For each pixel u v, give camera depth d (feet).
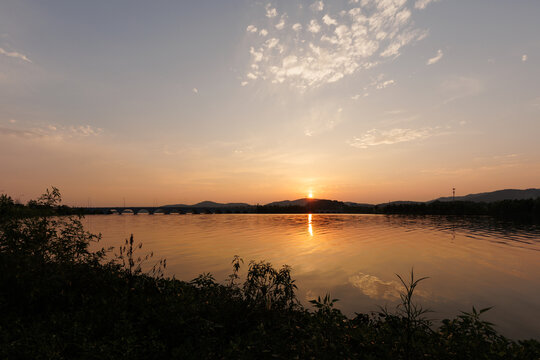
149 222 286.87
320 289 45.85
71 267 20.25
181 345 12.42
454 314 35.42
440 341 14.23
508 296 43.24
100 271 21.13
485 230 168.66
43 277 17.53
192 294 18.08
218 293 21.44
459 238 127.13
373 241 116.98
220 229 188.03
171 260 70.54
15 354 10.90
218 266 63.16
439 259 75.77
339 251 90.17
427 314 35.09
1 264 17.51
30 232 20.70
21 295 16.12
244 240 122.11
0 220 20.24
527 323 33.32
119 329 13.08
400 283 50.16
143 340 12.69
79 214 23.88
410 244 107.14
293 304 21.44
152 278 21.27
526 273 59.47
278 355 11.98
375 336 14.71
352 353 12.94
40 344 11.58
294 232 162.30
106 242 108.78
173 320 14.23
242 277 51.55
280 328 15.79
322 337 13.47
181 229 188.14
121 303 16.52
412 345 13.29
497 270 62.39
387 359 12.48
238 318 16.94
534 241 115.44
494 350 12.97
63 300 17.07
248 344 12.68
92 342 12.16
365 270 61.72
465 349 13.12
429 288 47.16
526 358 12.23
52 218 22.84
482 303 39.96
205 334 13.94
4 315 14.74
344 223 254.88
